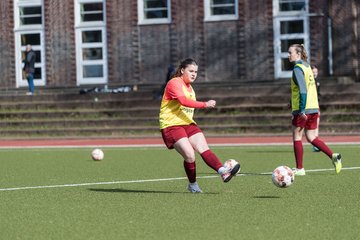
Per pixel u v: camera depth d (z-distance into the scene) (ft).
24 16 340.80
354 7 309.42
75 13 334.44
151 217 87.04
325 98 271.69
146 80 327.88
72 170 151.23
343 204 95.20
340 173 135.44
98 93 295.89
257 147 211.20
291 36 314.96
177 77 106.42
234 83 313.12
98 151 174.91
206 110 278.46
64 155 195.62
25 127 286.05
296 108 130.52
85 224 83.15
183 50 323.98
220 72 320.91
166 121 106.22
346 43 309.22
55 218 87.76
